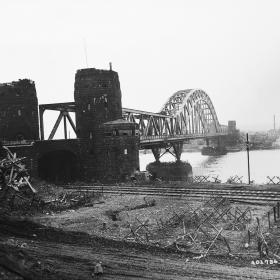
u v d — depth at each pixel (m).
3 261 11.76
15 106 56.34
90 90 56.88
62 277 13.55
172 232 24.58
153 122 82.69
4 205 31.67
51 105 60.22
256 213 28.88
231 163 122.69
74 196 38.12
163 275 15.09
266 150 183.88
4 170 34.16
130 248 19.30
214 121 153.62
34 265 14.20
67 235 21.23
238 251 19.78
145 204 33.91
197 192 38.50
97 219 28.86
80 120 57.66
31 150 51.91
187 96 114.56
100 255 17.59
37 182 47.19
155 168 88.94
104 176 55.28
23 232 21.23
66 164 60.06
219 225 25.86
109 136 55.06
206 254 18.88
